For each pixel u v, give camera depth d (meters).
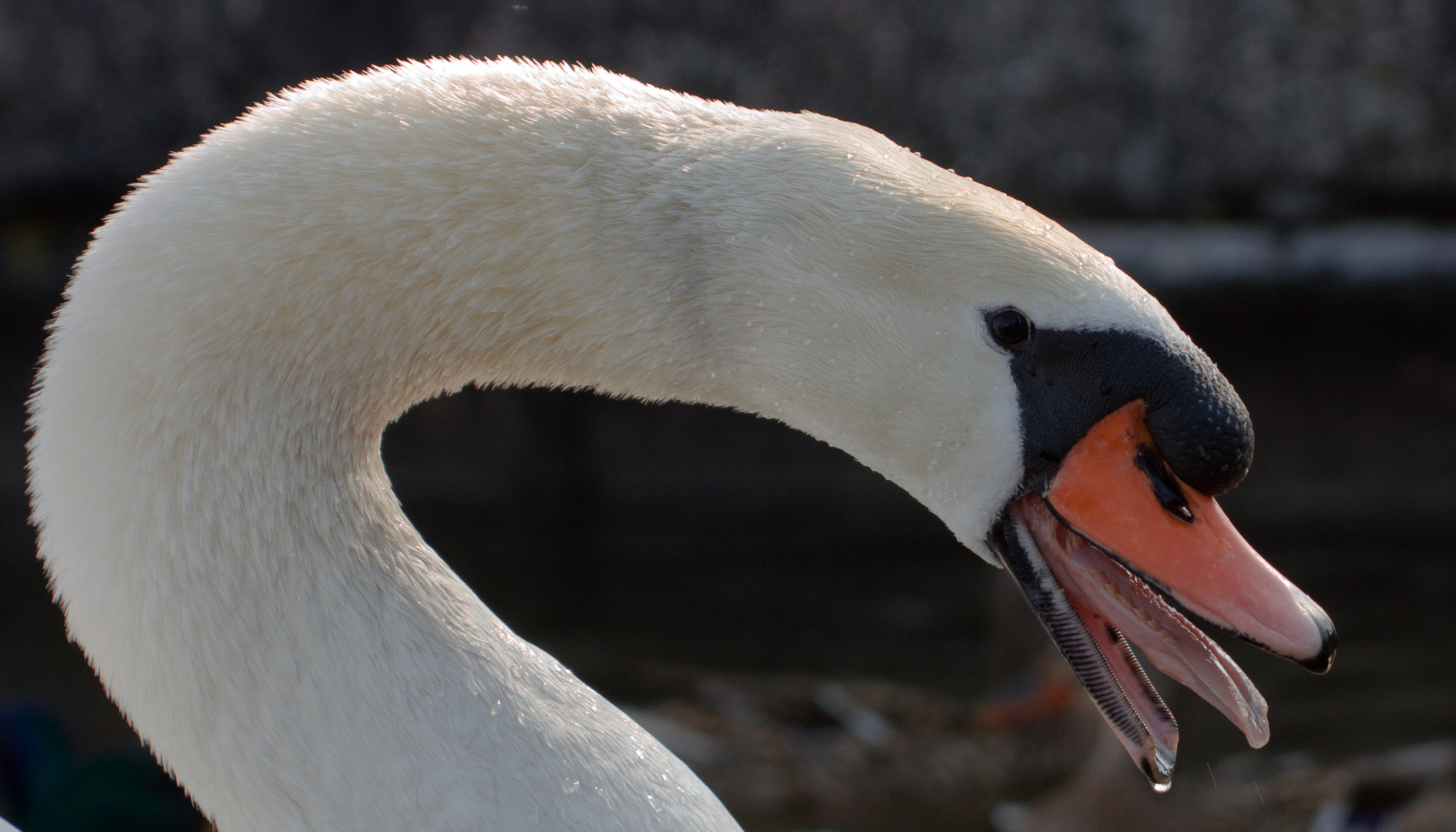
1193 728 14.34
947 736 15.27
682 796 3.71
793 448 20.83
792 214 3.81
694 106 3.94
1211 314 20.59
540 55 17.47
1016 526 4.06
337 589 3.60
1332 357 20.62
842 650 16.00
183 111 18.34
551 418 20.69
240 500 3.54
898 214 3.81
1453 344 20.47
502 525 19.53
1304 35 18.02
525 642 3.80
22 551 17.91
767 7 17.34
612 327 3.86
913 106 17.55
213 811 3.60
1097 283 3.85
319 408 3.66
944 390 3.87
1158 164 17.88
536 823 3.51
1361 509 19.08
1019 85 17.55
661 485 20.81
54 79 18.28
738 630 16.06
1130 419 3.88
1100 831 12.67
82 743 12.62
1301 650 3.82
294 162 3.58
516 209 3.71
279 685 3.50
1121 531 3.90
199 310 3.50
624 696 15.07
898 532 19.03
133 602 3.51
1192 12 17.70
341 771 3.48
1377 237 19.64
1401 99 18.22
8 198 19.33
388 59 17.91
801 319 3.85
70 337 3.53
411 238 3.63
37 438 3.58
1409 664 14.57
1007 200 3.94
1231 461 3.84
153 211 3.55
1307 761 13.47
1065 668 15.16
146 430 3.49
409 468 20.80
